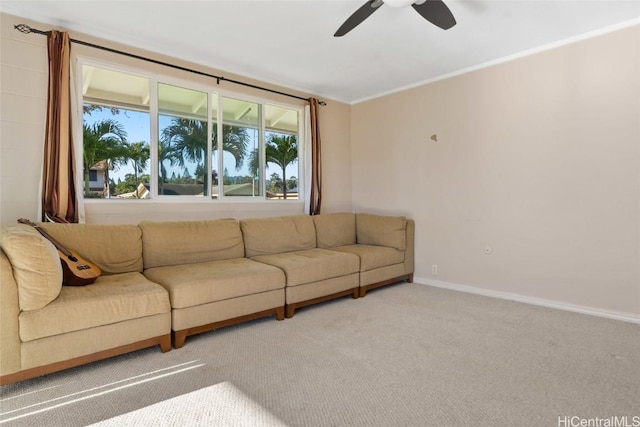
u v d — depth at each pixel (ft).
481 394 5.92
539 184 10.92
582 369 6.77
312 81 13.93
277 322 9.48
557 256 10.61
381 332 8.71
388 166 15.15
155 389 6.06
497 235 11.88
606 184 9.72
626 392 5.95
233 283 8.61
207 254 10.48
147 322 7.23
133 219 10.53
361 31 9.75
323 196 15.65
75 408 5.49
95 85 10.03
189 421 5.20
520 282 11.38
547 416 5.31
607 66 9.62
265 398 5.81
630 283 9.40
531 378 6.44
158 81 11.05
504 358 7.25
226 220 11.39
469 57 11.58
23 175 8.78
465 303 11.18
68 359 6.32
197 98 11.98
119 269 8.87
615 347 7.75
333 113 16.01
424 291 12.73
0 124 8.47
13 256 5.85
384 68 12.53
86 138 9.91
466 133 12.58
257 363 7.05
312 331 8.80
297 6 8.48
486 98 12.03
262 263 10.28
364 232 14.46
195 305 7.96
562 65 10.37
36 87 8.91
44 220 8.79
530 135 11.05
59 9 8.67
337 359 7.23
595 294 9.94
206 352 7.56
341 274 11.23
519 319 9.62
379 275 12.57
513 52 11.19
